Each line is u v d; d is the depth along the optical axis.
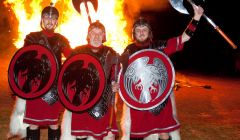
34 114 4.43
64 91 4.05
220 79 14.67
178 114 7.56
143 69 4.04
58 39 4.49
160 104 4.14
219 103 9.12
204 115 7.60
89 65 4.00
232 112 8.06
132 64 4.04
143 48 4.16
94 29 4.10
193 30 4.20
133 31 4.18
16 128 4.57
